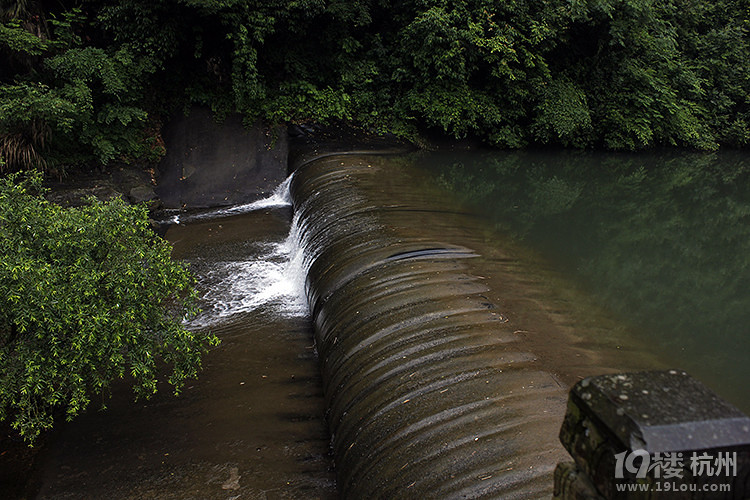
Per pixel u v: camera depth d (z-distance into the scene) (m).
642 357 4.84
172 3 12.64
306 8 13.76
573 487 1.48
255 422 5.39
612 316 5.81
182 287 5.13
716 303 6.79
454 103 15.17
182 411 5.55
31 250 4.42
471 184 12.58
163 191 12.45
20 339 4.30
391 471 3.62
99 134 12.06
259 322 7.43
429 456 3.49
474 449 3.37
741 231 10.49
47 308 4.07
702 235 10.19
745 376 4.88
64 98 11.34
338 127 14.98
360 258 6.81
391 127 15.48
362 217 8.27
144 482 4.64
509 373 4.07
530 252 7.89
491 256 7.20
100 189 11.27
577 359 4.45
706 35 20.84
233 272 9.01
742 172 16.42
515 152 16.42
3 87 10.44
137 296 4.65
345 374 5.05
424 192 10.67
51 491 4.54
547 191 12.95
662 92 17.77
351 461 4.18
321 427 5.31
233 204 12.50
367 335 5.18
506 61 14.81
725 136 19.81
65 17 12.43
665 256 8.79
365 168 11.94
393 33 16.06
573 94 16.34
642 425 1.24
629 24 16.64
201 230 10.87
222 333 7.12
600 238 9.51
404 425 3.89
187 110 13.75
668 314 6.23
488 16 14.73
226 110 14.05
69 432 5.21
